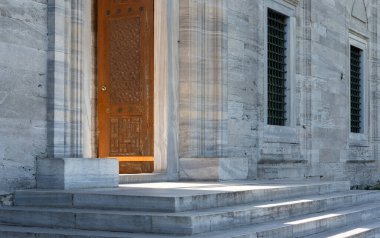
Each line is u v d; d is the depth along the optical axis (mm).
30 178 8898
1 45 8641
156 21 12039
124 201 7828
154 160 11859
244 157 12680
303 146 15875
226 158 12031
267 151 14188
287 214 9078
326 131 17109
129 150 12125
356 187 18891
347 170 18328
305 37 16156
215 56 12391
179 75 12188
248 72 13562
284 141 14891
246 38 13508
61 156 9227
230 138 12766
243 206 8547
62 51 9305
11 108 8719
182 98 12172
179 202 7586
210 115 12336
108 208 7922
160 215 7180
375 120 20594
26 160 8867
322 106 16922
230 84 12836
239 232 7297
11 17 8781
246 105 13422
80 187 8953
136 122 12109
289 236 8109
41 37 9172
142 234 7125
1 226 7934
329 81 17406
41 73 9156
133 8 12266
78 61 9484
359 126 20078
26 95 8930
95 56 12422
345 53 18594
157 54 11977
